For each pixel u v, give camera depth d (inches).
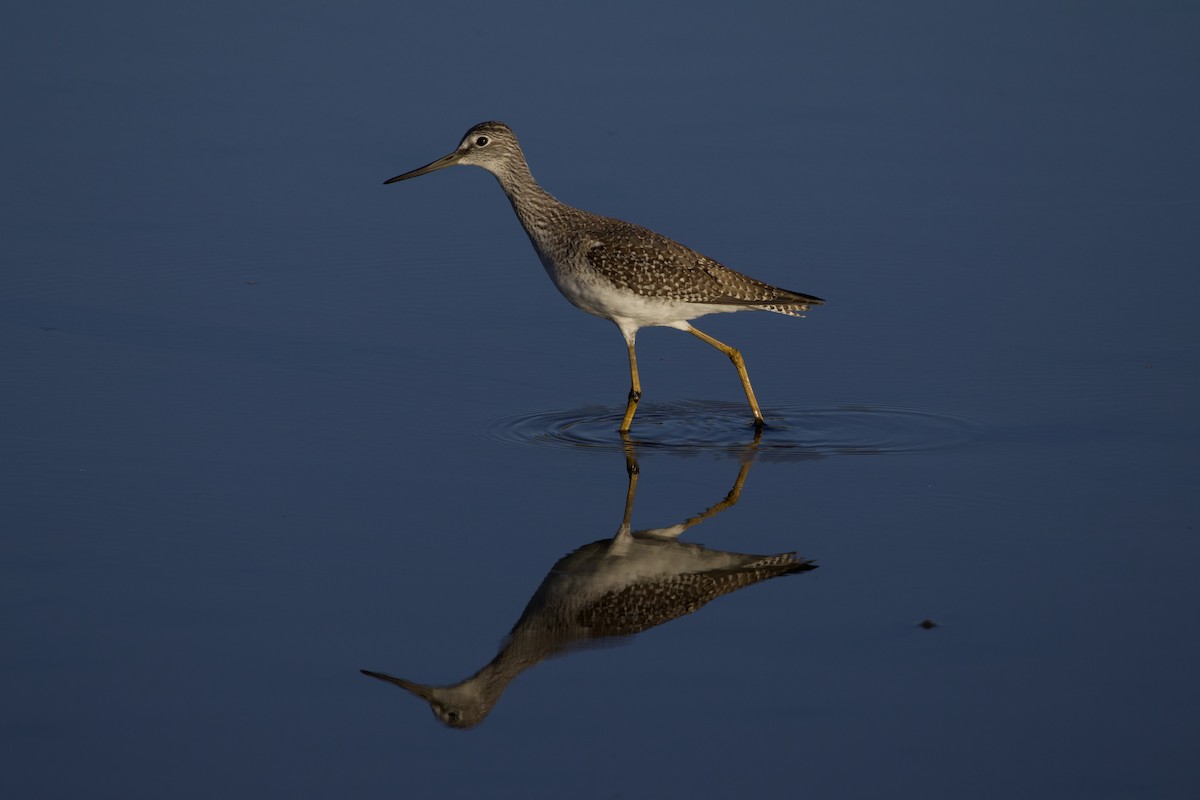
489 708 380.2
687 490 512.7
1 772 346.6
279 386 589.9
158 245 719.7
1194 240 719.1
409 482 510.9
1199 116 856.9
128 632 406.3
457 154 612.4
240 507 484.7
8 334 625.3
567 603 433.4
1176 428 550.0
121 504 483.5
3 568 438.0
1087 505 490.6
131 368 599.8
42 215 740.0
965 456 535.2
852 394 597.6
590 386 610.2
